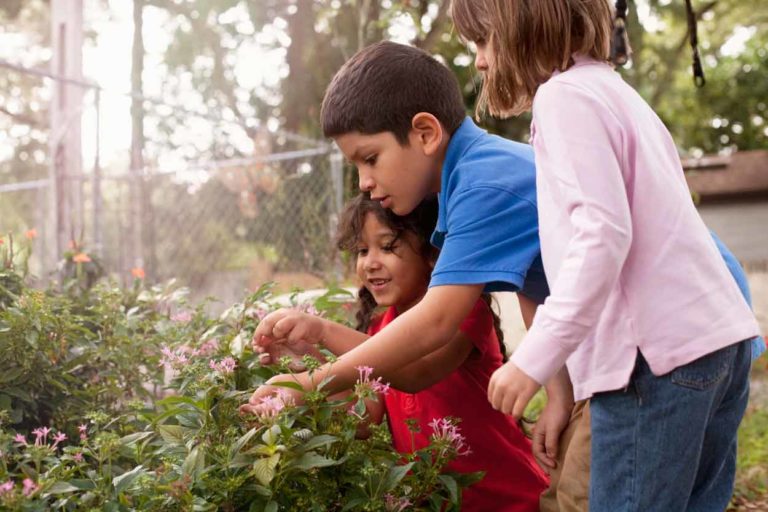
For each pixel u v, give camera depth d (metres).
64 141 5.26
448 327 1.80
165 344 2.35
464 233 1.81
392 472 1.67
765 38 15.42
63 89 5.47
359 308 2.42
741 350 1.60
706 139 15.36
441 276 1.80
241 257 6.13
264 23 10.75
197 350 2.09
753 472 3.69
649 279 1.54
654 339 1.52
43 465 1.81
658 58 13.13
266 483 1.49
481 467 2.12
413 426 1.82
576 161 1.53
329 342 1.97
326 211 6.07
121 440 1.75
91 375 2.44
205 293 6.02
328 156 6.12
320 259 5.71
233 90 10.86
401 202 1.96
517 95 1.74
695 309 1.52
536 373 1.46
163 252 5.98
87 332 2.34
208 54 11.03
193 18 10.71
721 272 1.58
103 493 1.64
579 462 1.81
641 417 1.54
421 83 1.92
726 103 15.09
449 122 1.97
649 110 1.70
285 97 10.29
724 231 12.42
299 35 10.07
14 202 9.59
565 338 1.46
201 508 1.52
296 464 1.56
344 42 9.21
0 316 2.09
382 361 1.78
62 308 2.31
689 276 1.54
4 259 2.44
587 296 1.45
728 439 1.69
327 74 10.13
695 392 1.51
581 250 1.47
